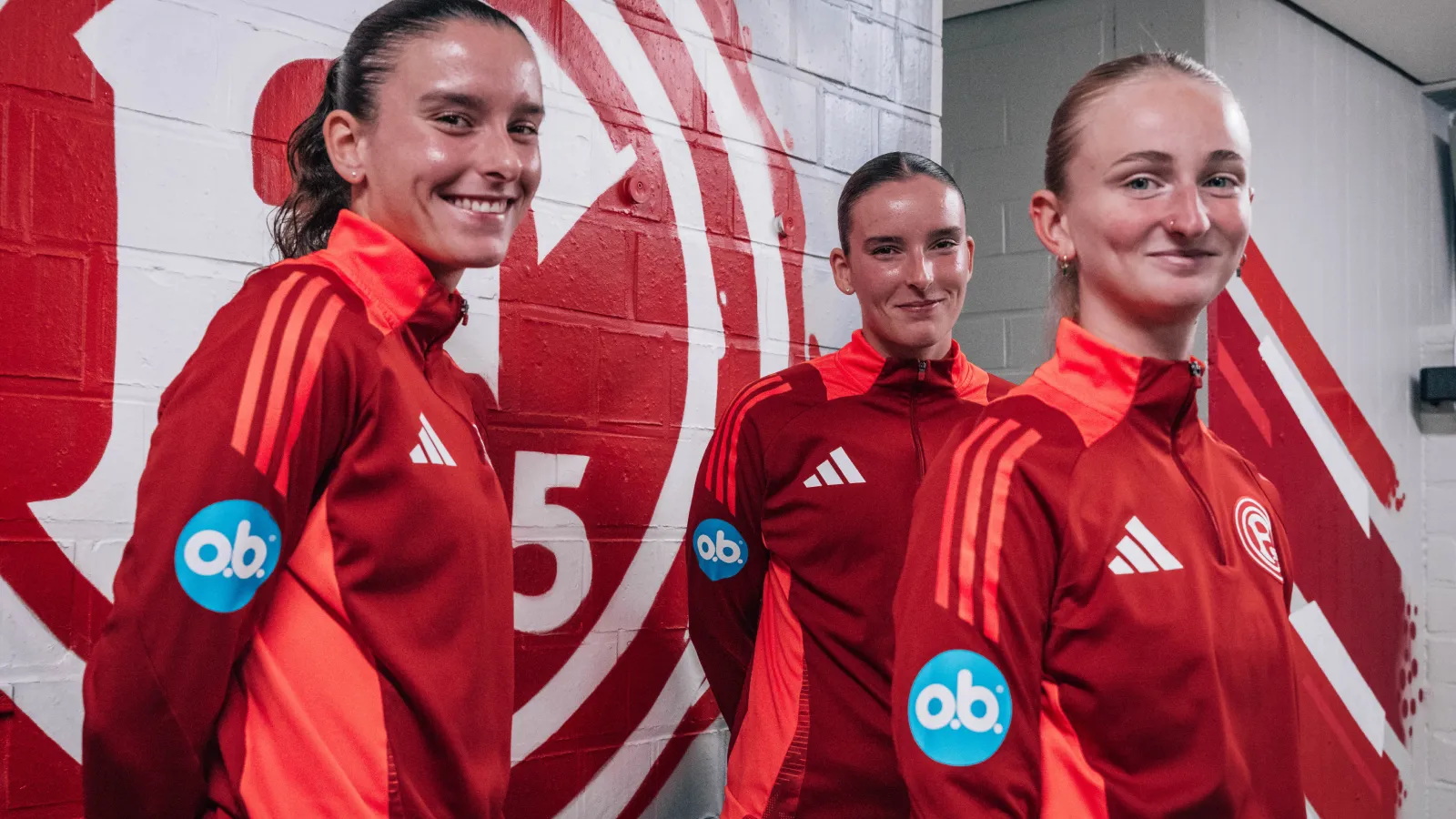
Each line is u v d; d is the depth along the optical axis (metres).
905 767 0.96
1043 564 0.96
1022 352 3.17
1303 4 3.34
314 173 1.18
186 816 0.91
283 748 0.94
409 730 0.98
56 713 1.25
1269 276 3.22
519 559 1.71
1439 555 4.05
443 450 1.05
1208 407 2.99
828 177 2.27
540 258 1.75
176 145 1.37
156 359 1.34
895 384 1.70
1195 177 0.99
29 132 1.25
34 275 1.25
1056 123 1.09
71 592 1.27
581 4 1.82
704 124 2.02
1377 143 3.86
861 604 1.59
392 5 1.12
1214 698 0.94
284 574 0.97
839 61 2.30
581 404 1.80
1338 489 3.54
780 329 2.16
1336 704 3.46
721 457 1.76
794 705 1.62
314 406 0.95
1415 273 4.12
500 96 1.09
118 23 1.32
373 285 1.05
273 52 1.46
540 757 1.72
